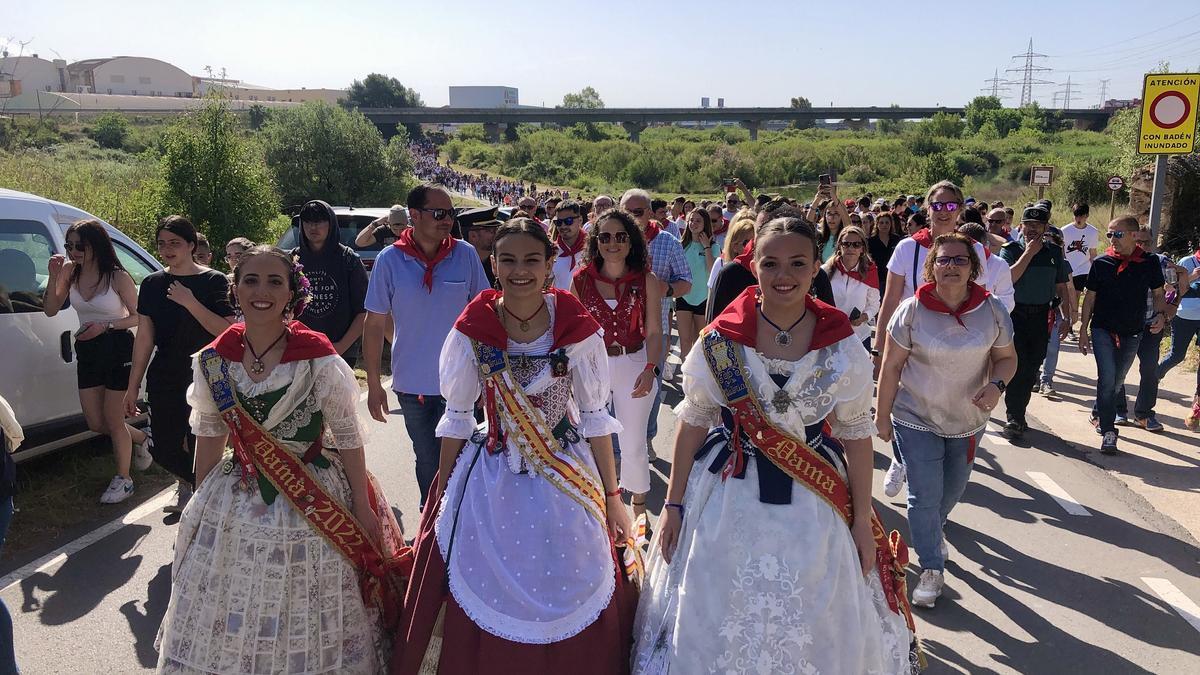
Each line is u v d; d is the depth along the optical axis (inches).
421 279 181.5
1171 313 301.1
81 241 225.0
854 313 268.7
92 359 216.5
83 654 150.7
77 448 257.6
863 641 115.7
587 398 132.0
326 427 131.6
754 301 120.6
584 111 4190.5
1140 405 305.3
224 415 125.7
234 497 125.6
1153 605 175.2
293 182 1314.0
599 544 125.8
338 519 127.2
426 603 122.0
